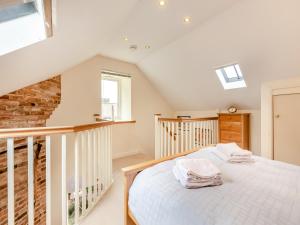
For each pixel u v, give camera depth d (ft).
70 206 9.93
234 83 11.73
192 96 14.84
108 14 6.06
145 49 11.78
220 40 9.23
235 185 3.70
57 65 8.05
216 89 12.71
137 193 4.07
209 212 2.84
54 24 4.13
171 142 10.96
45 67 7.07
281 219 2.59
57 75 10.23
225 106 13.84
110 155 8.59
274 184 3.74
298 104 8.18
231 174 4.33
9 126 7.34
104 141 7.89
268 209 2.81
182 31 9.40
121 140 14.14
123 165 11.88
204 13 7.80
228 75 12.01
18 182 7.74
